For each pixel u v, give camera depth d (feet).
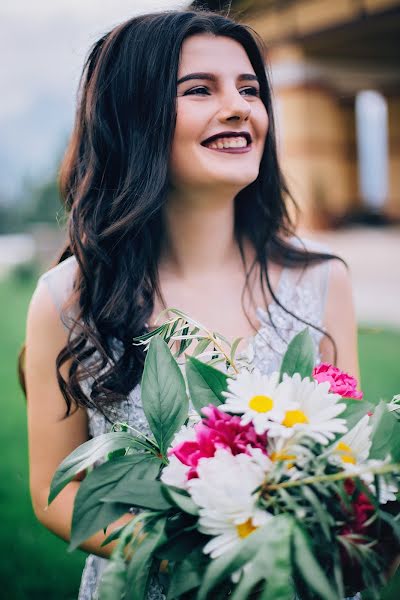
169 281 5.60
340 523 2.89
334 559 2.83
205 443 3.17
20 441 15.14
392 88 50.96
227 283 5.70
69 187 6.27
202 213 5.39
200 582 2.92
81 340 5.27
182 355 5.26
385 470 2.86
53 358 5.36
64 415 5.35
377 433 3.20
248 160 5.02
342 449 3.14
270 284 5.83
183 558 3.07
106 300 5.33
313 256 6.00
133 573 2.90
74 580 9.70
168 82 4.95
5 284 48.85
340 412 3.11
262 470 2.94
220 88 4.98
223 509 2.87
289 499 2.79
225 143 4.97
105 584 2.89
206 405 3.50
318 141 46.65
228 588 3.03
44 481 5.33
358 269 34.22
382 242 41.93
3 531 11.01
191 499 3.01
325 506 2.87
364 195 52.80
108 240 5.36
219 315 5.59
